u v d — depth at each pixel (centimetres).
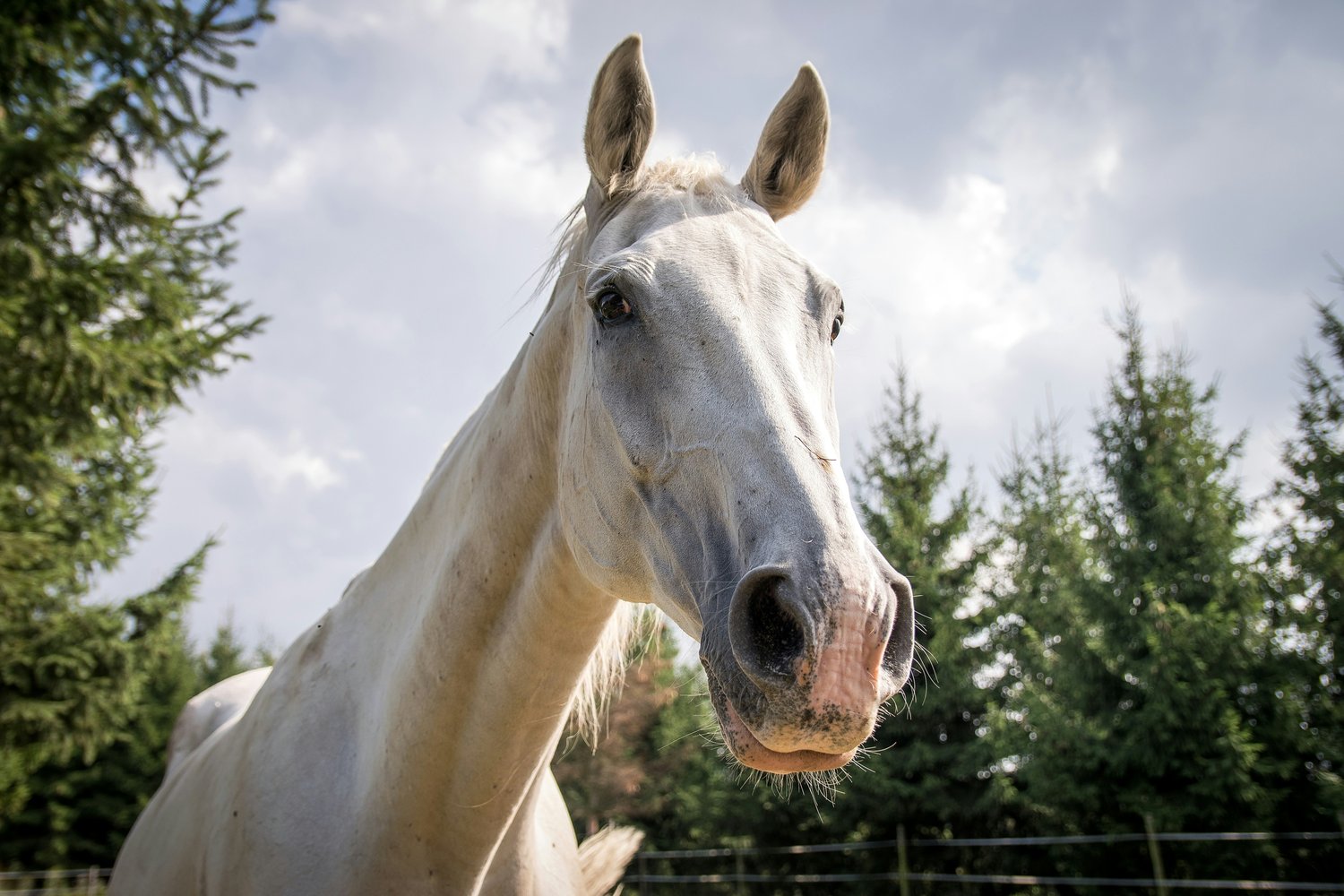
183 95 564
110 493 858
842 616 114
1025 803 1110
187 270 623
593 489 166
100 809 2467
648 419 155
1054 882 953
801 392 144
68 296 534
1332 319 1046
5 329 512
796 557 120
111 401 570
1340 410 1021
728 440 139
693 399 147
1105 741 1016
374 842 180
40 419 559
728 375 145
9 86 537
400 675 187
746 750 120
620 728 1402
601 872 254
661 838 1566
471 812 180
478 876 185
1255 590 995
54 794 2477
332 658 212
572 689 185
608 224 178
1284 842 934
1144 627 988
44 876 2248
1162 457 1102
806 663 113
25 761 936
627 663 226
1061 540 1210
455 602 182
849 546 122
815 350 159
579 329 178
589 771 1430
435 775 178
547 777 246
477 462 195
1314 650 985
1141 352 1179
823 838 1283
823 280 170
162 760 2511
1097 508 1138
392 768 180
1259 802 906
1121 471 1130
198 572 1006
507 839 198
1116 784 1008
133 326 591
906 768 1195
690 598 144
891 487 1373
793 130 198
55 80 542
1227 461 1102
